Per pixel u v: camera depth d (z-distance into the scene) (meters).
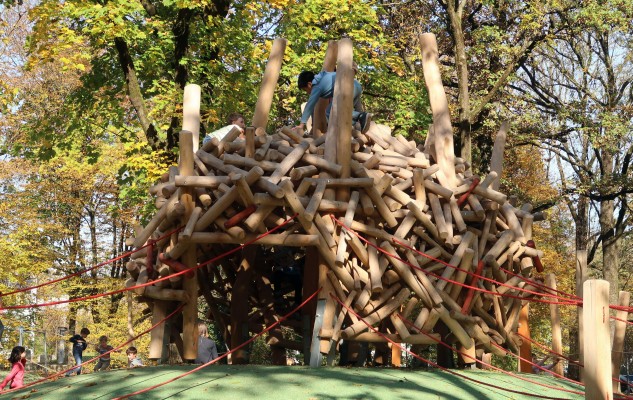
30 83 27.42
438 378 6.42
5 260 25.95
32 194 29.67
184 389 5.63
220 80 18.67
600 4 23.38
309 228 6.50
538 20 22.88
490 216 7.32
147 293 6.69
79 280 29.81
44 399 5.70
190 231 6.39
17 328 27.70
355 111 7.49
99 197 31.70
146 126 17.62
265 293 7.95
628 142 27.14
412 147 7.76
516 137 25.56
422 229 6.88
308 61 19.42
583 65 28.12
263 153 6.67
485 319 7.39
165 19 18.88
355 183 6.61
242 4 18.64
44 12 16.59
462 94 21.84
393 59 21.78
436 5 24.58
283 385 5.71
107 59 19.11
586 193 26.47
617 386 7.75
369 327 6.69
